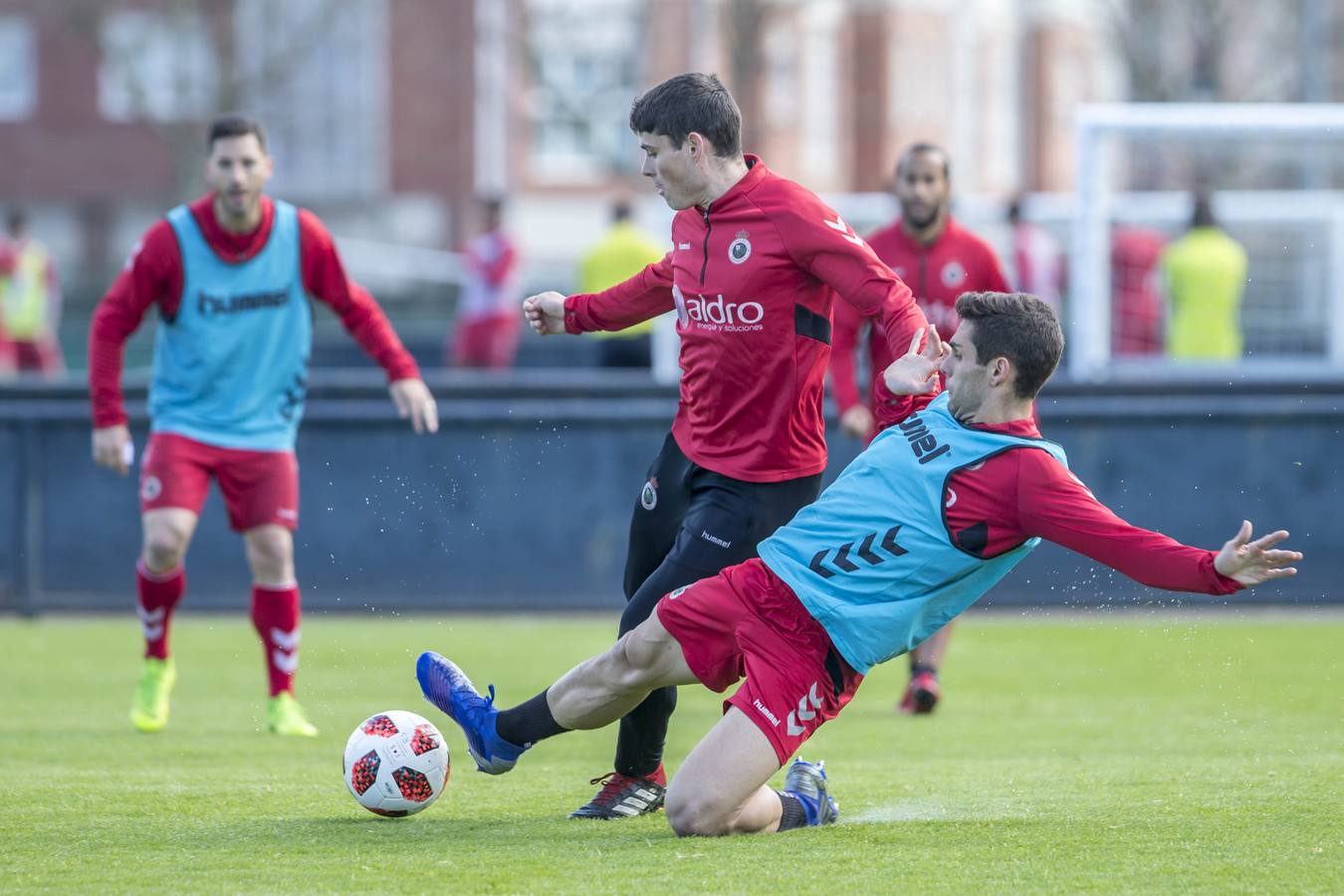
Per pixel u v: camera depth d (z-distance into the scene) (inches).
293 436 991.6
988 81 4926.2
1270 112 1786.4
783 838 617.9
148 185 5182.1
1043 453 595.5
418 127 5036.9
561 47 4512.8
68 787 749.9
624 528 1552.7
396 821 665.0
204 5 4335.6
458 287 3932.1
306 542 1535.4
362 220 5083.7
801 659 614.2
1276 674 1212.5
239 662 1314.0
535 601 1550.2
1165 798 706.8
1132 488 1512.1
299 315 980.6
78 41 4906.5
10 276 2687.0
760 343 653.9
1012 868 565.0
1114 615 1541.6
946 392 626.5
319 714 1050.1
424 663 681.6
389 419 1537.9
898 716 1043.9
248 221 954.7
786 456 665.0
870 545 610.5
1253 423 1510.8
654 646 629.9
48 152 5182.1
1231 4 4224.9
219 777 788.0
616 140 4562.0
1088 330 1777.8
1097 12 4303.6
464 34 4987.7
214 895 534.9
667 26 4471.0
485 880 550.9
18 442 1542.8
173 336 964.0
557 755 892.0
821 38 4874.5
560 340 2593.5
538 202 5142.7
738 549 661.3
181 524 951.0
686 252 668.1
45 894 538.9
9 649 1363.2
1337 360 2128.4
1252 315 2198.6
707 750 612.7
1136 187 2571.4
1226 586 556.1
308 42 4495.6
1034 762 844.6
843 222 650.2
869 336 1042.1
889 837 619.2
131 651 1350.9
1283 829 632.4
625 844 608.4
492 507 1547.7
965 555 603.8
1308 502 1517.0
